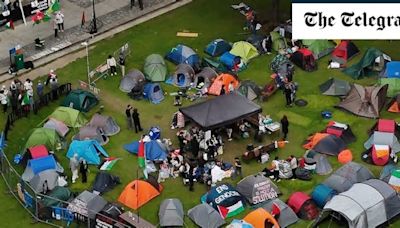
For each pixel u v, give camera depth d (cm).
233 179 5256
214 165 5272
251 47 6544
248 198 5019
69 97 5931
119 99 6088
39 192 5066
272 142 5594
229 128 5603
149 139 5528
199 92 6119
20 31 6925
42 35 6875
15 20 7044
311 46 6544
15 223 4922
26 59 6525
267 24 7031
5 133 5600
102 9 7294
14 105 5825
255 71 6419
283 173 5244
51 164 5241
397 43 6825
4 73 6356
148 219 4941
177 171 5284
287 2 7375
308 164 5250
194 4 7431
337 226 4847
